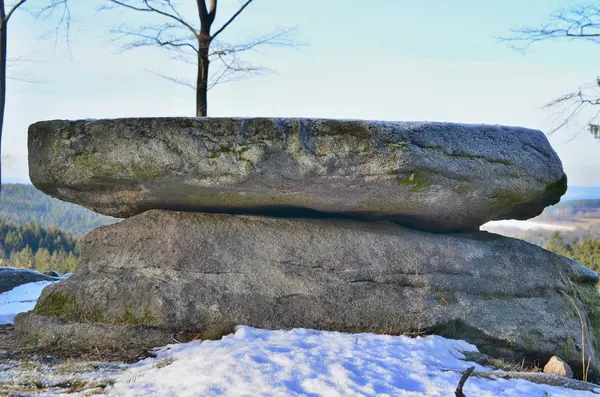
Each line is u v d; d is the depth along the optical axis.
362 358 4.82
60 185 6.05
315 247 6.02
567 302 6.25
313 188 5.77
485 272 6.16
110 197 6.21
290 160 5.61
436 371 4.78
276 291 5.82
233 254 5.96
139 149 5.68
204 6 13.54
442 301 5.94
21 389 4.32
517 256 6.35
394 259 6.04
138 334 5.63
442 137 5.78
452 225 6.52
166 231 6.10
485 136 5.94
